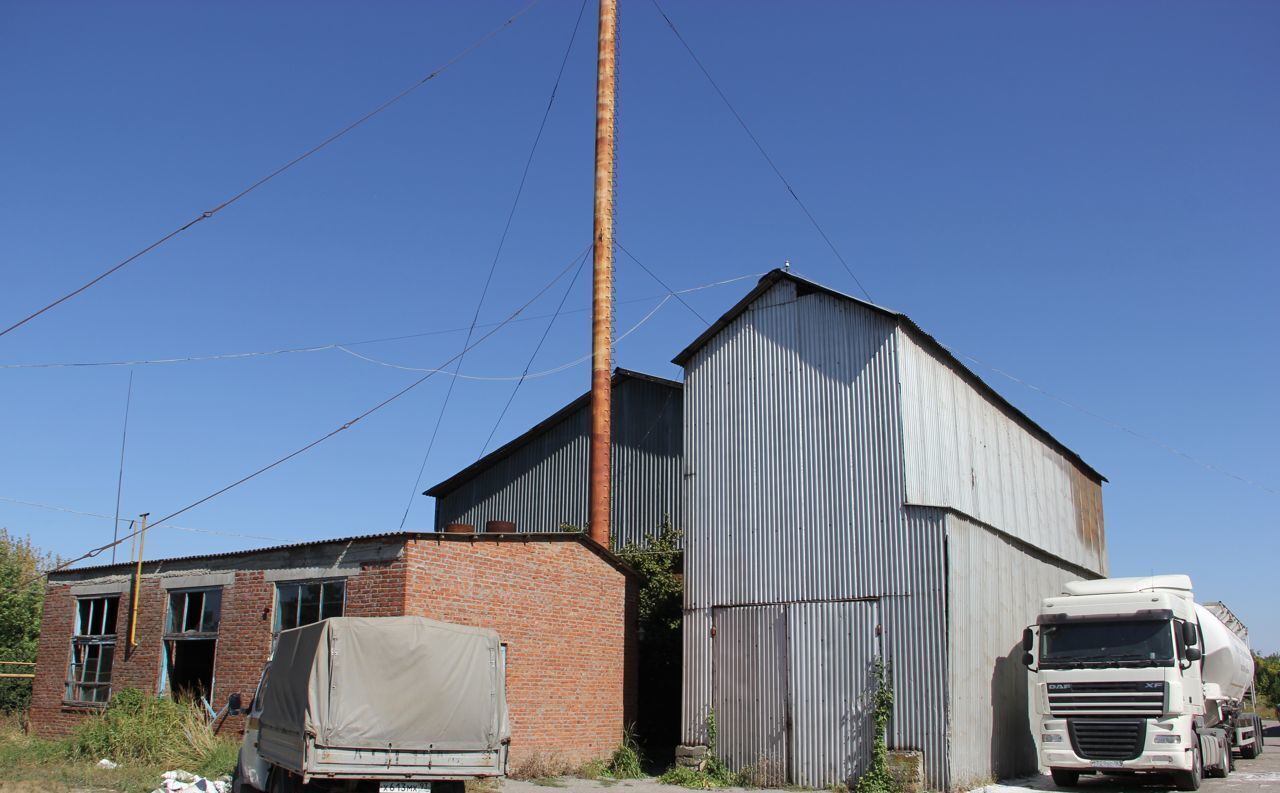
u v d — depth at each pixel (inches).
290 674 526.6
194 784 677.9
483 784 742.5
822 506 844.6
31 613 1563.7
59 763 778.2
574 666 859.4
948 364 919.7
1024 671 916.6
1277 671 2422.5
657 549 1051.9
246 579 862.5
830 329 874.1
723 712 857.5
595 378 981.8
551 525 1172.5
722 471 911.0
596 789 759.1
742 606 869.2
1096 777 847.7
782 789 790.5
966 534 818.8
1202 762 767.1
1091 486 1374.3
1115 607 768.3
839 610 815.7
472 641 525.0
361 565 775.1
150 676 919.0
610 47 1072.2
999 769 825.5
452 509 1295.5
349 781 493.4
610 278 1017.5
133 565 974.4
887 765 757.3
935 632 765.3
